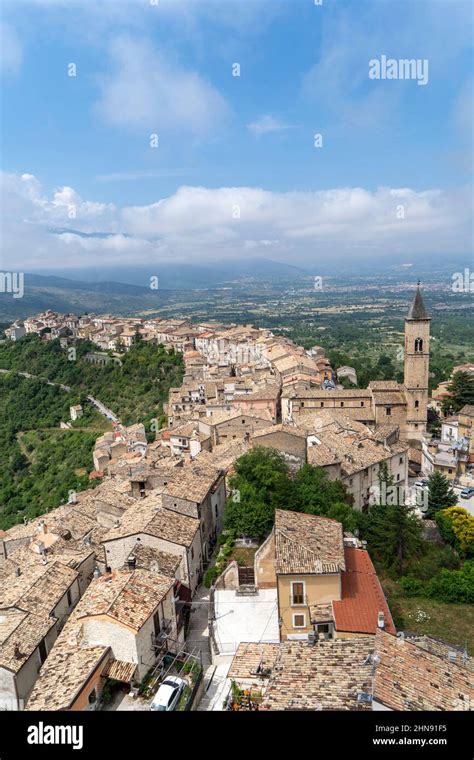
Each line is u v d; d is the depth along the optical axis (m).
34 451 165.00
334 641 36.97
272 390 137.62
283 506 62.31
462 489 97.94
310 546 48.25
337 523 54.28
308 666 34.38
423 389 115.00
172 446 119.69
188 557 53.47
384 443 91.94
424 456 110.38
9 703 39.34
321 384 150.62
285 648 36.69
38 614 45.03
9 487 146.38
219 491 68.81
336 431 96.81
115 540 54.81
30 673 41.09
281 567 45.78
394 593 60.53
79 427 174.25
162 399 177.38
